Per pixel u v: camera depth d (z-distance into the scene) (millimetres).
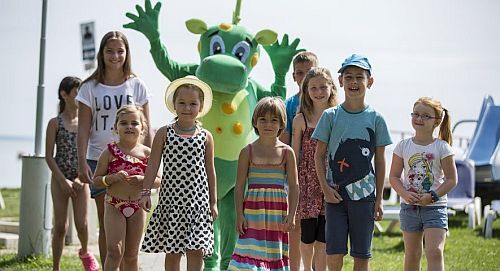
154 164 6523
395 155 7246
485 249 10688
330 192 6590
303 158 7215
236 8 8578
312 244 7199
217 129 7914
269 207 6586
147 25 8078
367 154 6602
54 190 8242
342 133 6629
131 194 6648
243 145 8008
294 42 8555
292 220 6582
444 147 7035
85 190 8133
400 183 7117
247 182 6742
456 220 14328
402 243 11469
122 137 6699
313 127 7227
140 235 6715
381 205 6656
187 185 6457
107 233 6605
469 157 14086
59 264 8359
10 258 9594
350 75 6617
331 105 7273
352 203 6559
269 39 8398
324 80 7184
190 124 6602
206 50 8289
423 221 6953
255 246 6535
